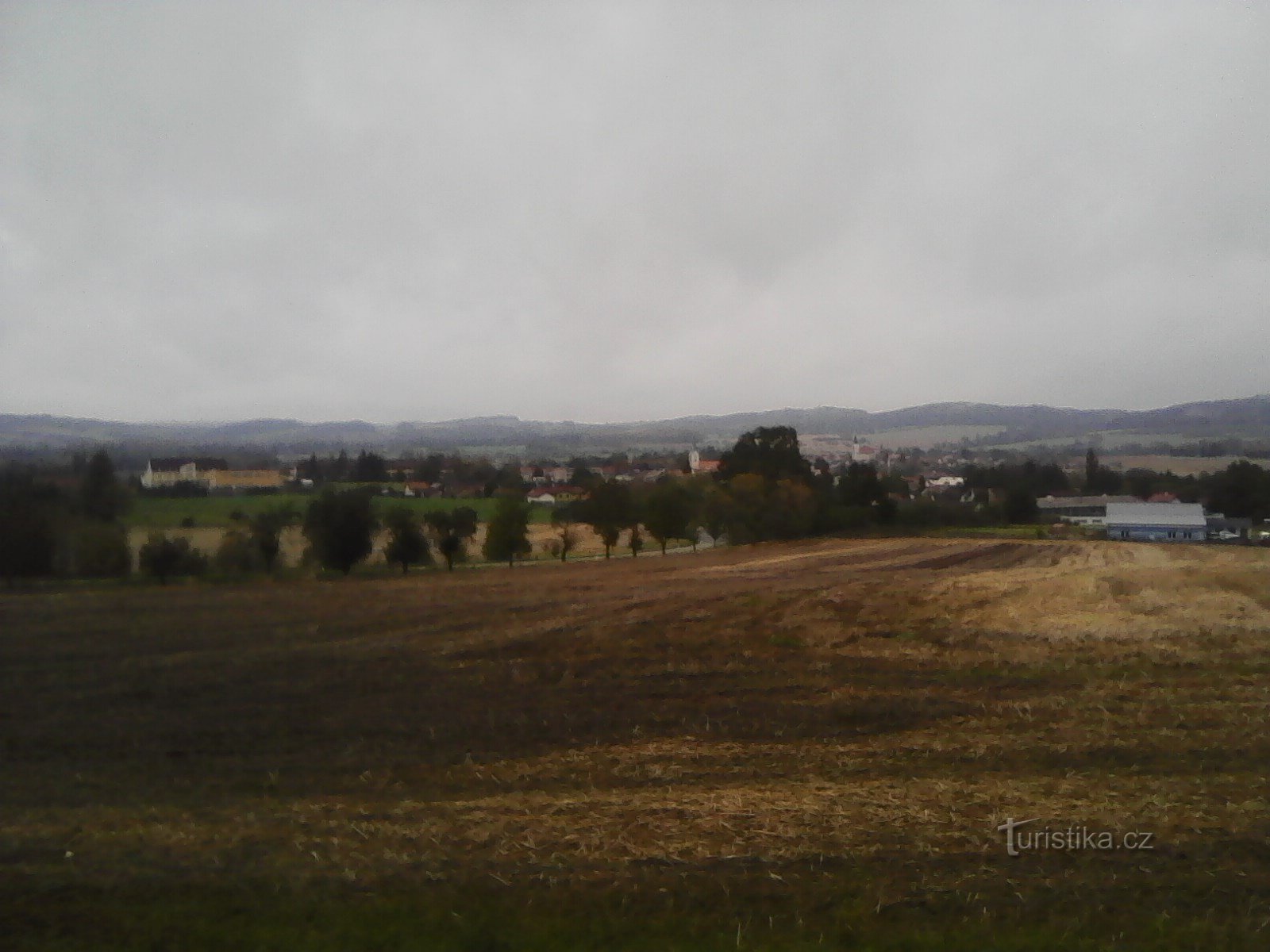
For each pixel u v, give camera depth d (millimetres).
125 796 9391
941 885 7270
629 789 9500
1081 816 8703
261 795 9375
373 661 16703
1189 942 6508
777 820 8523
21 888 7227
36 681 15031
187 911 6848
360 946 6344
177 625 21031
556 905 6887
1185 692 13977
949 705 13180
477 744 11211
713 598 26188
